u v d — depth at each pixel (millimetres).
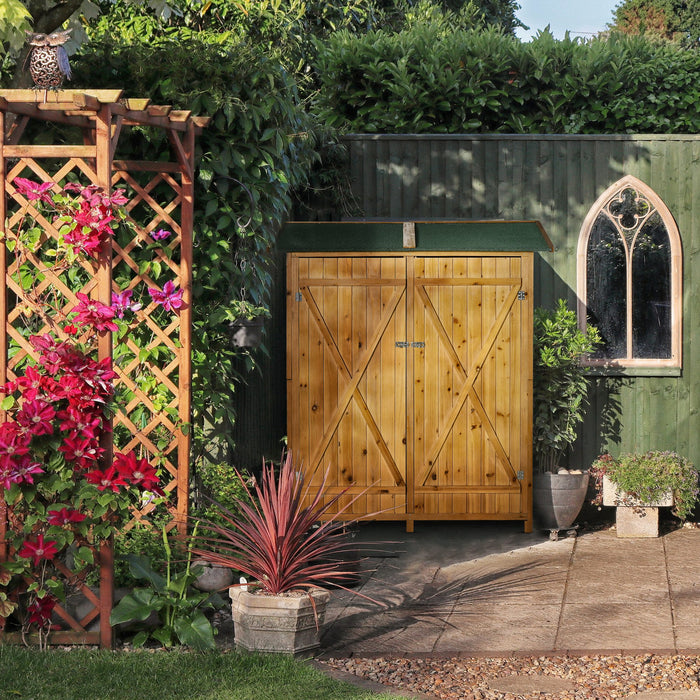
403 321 8539
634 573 7258
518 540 8477
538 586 6922
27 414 5141
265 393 9109
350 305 8555
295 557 5605
